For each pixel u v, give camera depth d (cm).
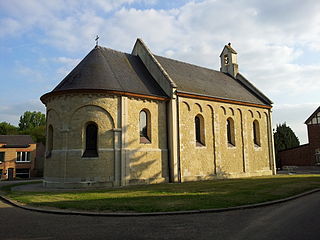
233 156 2677
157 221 873
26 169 4650
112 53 2386
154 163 2106
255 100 3084
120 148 1936
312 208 1085
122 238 699
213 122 2534
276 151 4659
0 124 7244
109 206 1071
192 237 703
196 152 2345
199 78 2792
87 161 1848
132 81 2184
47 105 2098
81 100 1897
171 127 2200
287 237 702
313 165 4147
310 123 4259
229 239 686
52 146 2073
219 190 1561
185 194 1402
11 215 987
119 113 1966
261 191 1502
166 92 2266
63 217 941
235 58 3509
